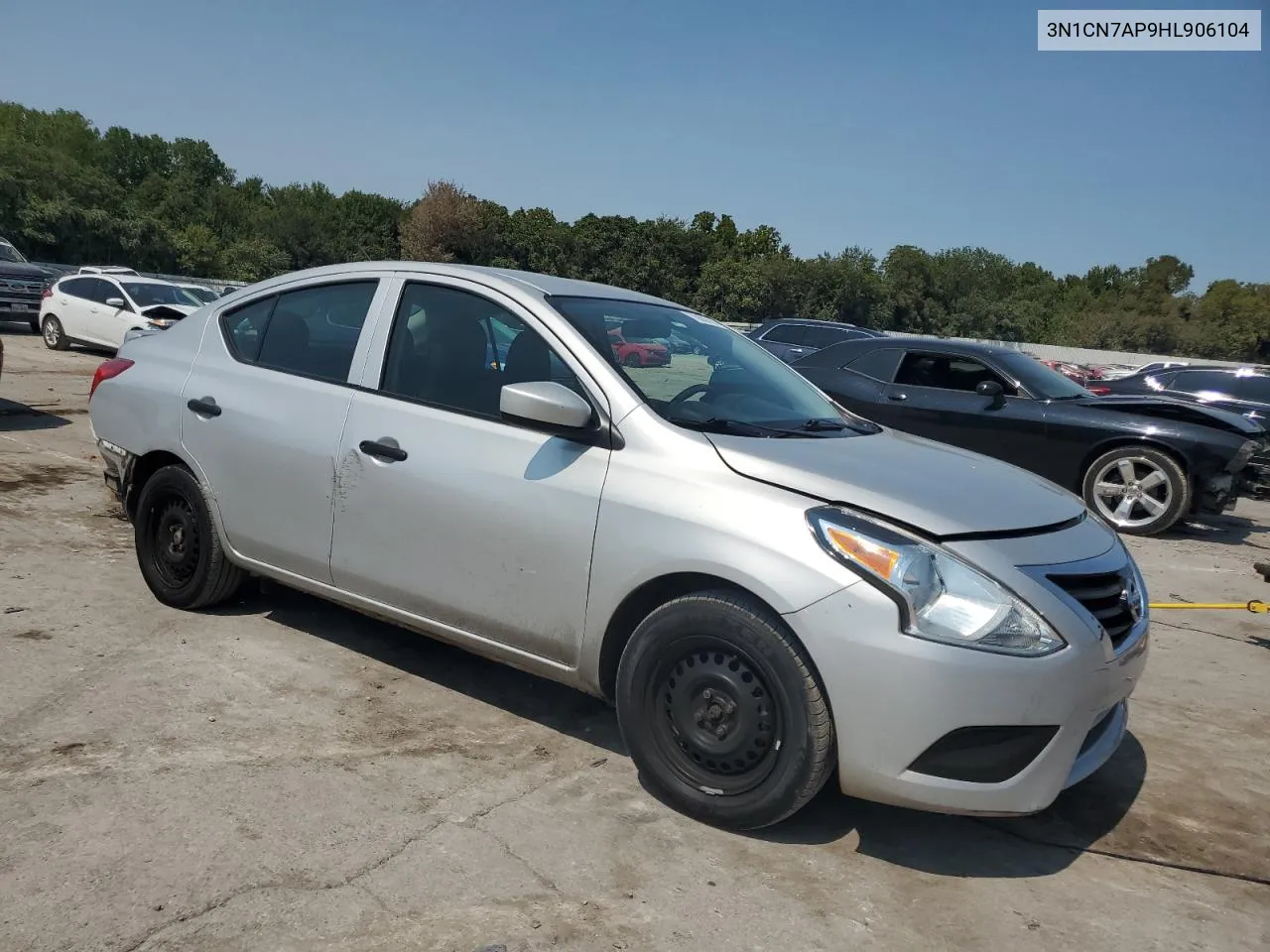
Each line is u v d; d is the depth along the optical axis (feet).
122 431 15.06
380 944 7.78
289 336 13.74
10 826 9.02
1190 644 17.54
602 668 10.53
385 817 9.68
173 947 7.56
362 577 12.30
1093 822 10.75
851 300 208.85
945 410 29.53
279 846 9.03
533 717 12.33
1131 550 25.35
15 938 7.52
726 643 9.53
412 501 11.66
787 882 9.10
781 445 10.46
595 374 10.93
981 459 12.18
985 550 9.12
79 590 15.65
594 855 9.30
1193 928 8.85
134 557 17.75
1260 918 9.09
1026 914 8.89
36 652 13.03
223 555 14.21
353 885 8.54
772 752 9.41
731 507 9.59
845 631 8.84
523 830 9.64
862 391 30.96
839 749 9.04
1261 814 11.16
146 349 15.39
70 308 57.88
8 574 16.12
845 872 9.36
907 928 8.54
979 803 8.82
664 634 9.88
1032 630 8.80
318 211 249.75
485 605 11.18
